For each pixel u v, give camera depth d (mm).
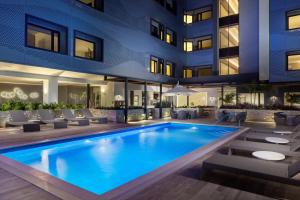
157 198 3596
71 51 13594
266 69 20906
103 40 15773
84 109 15570
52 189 3863
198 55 25703
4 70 12461
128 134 12227
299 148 5699
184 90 17188
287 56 18797
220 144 7887
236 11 23438
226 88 23266
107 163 7227
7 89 18391
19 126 11953
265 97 20375
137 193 3777
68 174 6129
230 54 23453
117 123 14859
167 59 23125
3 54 10500
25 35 11414
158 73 21625
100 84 19281
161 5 22391
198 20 26109
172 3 24750
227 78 20516
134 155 8297
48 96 14820
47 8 12320
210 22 24797
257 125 14250
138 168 6777
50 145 8359
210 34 24797
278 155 5215
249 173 3934
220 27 24375
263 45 21109
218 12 24469
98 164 7094
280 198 3797
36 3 11812
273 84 18812
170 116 20688
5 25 10578
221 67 24344
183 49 26219
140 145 9984
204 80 21812
